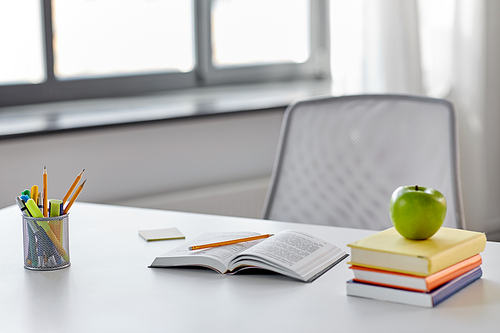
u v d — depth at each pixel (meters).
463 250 0.88
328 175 1.56
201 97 2.61
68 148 2.07
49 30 2.25
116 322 0.81
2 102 2.20
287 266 0.94
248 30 2.82
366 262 0.87
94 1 2.37
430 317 0.80
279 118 2.61
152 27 2.54
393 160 1.51
